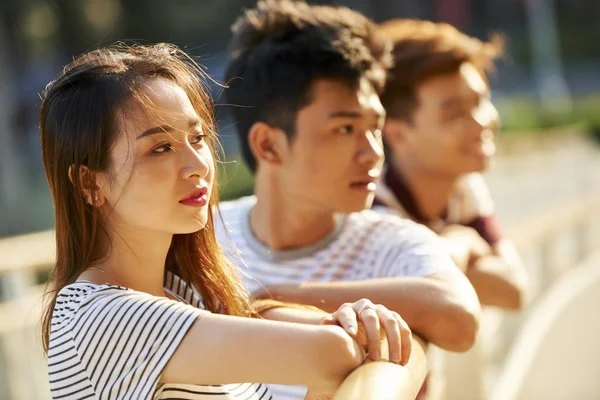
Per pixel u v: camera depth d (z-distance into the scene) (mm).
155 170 1903
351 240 2975
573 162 23469
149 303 1809
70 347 1819
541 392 6000
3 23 39156
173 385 1860
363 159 2852
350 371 1770
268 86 2891
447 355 5102
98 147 1915
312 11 3031
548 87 44000
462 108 3850
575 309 7137
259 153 2963
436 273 2561
